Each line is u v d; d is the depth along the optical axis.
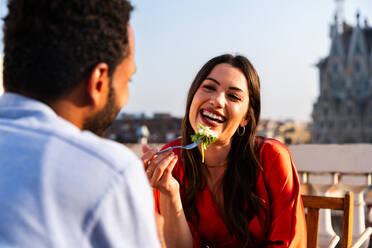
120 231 0.69
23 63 0.77
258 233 1.71
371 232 1.92
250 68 1.69
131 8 0.84
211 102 1.62
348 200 1.88
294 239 1.58
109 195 0.68
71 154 0.69
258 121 1.72
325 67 92.38
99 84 0.81
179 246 1.54
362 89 88.75
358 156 3.16
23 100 0.78
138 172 0.73
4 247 0.62
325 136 90.06
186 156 1.78
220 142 1.68
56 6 0.75
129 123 74.56
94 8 0.77
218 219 1.73
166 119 76.81
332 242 1.80
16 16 0.78
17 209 0.64
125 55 0.84
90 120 0.83
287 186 1.63
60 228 0.65
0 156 0.69
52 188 0.66
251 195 1.67
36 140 0.70
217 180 1.74
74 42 0.76
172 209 1.50
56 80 0.76
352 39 90.75
